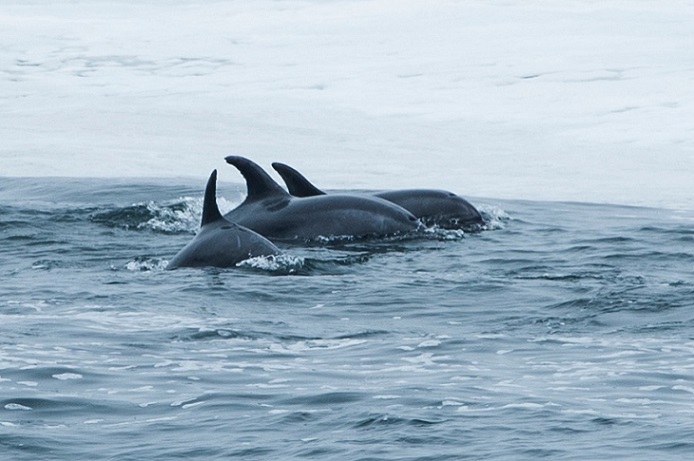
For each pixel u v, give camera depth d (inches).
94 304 1975.9
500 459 1181.7
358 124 4690.0
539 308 1979.6
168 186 3533.5
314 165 3991.1
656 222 3006.9
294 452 1214.9
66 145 4247.0
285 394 1439.5
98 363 1592.0
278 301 2023.9
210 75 5654.5
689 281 2193.7
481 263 2440.9
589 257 2513.5
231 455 1210.0
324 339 1759.4
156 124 4645.7
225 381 1505.9
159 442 1255.5
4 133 4448.8
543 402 1392.7
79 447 1241.4
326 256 2452.0
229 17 7313.0
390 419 1317.7
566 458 1181.7
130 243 2650.1
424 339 1761.8
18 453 1221.7
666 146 4252.0
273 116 4810.5
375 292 2102.6
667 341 1739.7
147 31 6820.9
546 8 6983.3
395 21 6747.1
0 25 6899.6
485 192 3560.5
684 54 5649.6
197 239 2354.8
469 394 1434.5
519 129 4579.2
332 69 5703.7
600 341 1744.6
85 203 3275.1
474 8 6948.8
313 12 7317.9
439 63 5728.3
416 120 4753.9
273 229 2687.0
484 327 1854.1
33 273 2292.1
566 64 5556.1
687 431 1264.8
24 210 2970.0
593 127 4566.9
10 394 1437.0
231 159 2785.4
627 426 1289.4
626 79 5251.0
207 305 1977.1
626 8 6943.9
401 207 2822.3
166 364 1592.0
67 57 6082.7
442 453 1202.0
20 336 1738.4
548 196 3484.3
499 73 5477.4
